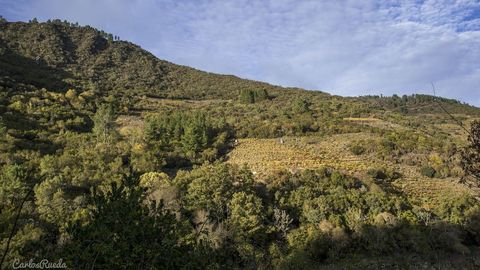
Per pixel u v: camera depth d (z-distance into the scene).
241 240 31.17
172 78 163.88
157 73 164.12
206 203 37.62
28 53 133.25
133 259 8.68
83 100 85.50
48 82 99.50
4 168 39.56
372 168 57.72
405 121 97.25
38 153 48.44
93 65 149.50
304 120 84.19
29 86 85.88
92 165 45.66
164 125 72.75
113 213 9.07
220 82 164.12
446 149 63.66
